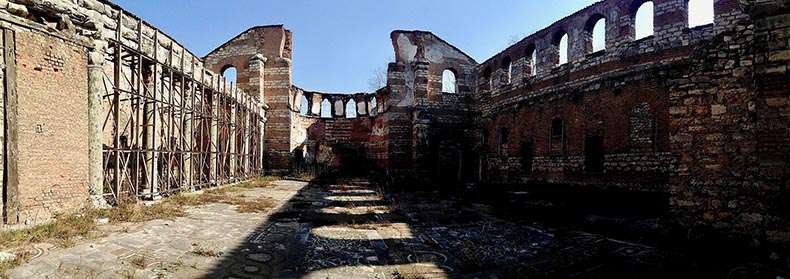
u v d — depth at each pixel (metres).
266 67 30.39
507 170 23.62
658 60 14.98
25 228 7.82
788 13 7.40
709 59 8.73
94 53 10.22
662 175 14.22
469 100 30.58
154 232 8.52
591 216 12.60
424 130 28.59
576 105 18.27
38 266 5.93
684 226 8.85
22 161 8.19
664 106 14.34
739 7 13.11
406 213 13.50
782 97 7.51
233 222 10.50
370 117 34.69
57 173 8.95
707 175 8.61
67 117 9.25
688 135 8.91
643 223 10.98
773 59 7.52
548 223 11.73
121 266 6.30
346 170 34.72
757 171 8.01
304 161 34.00
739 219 8.13
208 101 18.38
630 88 15.66
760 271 6.80
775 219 7.67
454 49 31.08
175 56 14.96
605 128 16.64
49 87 8.83
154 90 12.80
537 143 20.91
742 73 8.30
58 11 9.02
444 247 8.84
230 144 20.95
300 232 9.91
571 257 8.00
